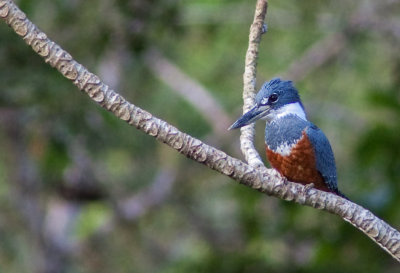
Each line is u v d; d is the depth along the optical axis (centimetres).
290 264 1256
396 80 1480
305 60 1639
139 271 1692
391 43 1570
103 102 638
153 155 1622
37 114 1322
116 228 1706
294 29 1620
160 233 1711
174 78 1659
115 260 1711
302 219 1289
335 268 1208
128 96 1612
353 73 1642
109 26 1348
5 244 1666
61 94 1273
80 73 637
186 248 1599
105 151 1459
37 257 1698
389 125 1255
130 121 639
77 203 1695
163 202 1683
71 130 1331
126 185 1670
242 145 739
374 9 1582
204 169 1698
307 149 804
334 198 664
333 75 1652
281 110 834
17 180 1672
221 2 1576
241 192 1358
